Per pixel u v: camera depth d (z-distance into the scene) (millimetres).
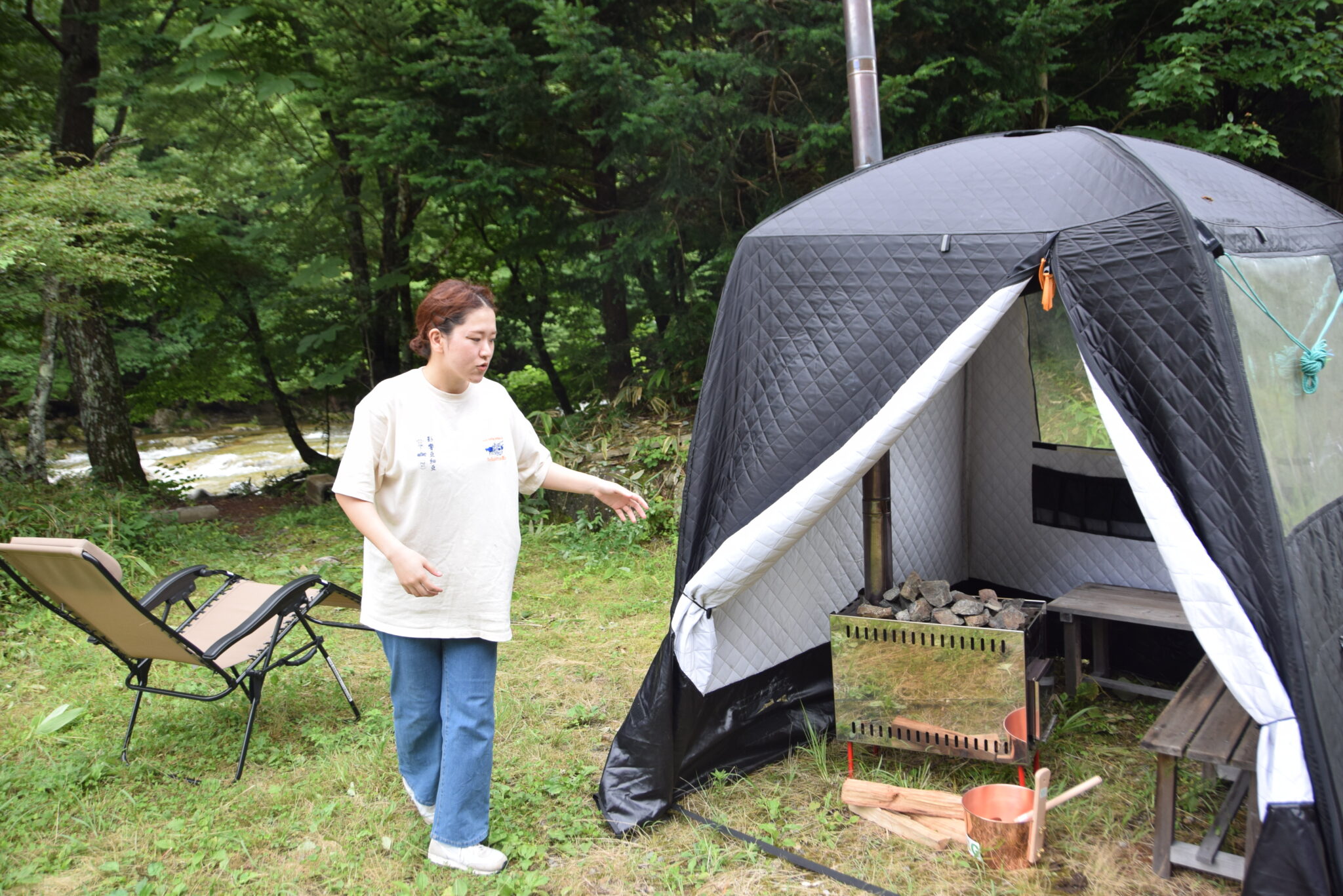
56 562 2875
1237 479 2189
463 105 7980
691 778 2998
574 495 7035
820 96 7164
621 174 9164
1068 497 4078
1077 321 2469
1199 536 2217
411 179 7625
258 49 9289
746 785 3035
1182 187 2643
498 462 2459
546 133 8086
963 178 2904
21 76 9977
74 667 4266
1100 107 8070
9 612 4914
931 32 6848
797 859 2562
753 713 3189
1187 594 2215
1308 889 1997
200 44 8766
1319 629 2229
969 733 2799
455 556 2404
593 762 3191
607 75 7023
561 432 8672
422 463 2357
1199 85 6941
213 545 7160
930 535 4184
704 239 8477
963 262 2672
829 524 3436
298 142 11703
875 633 2887
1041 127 8008
